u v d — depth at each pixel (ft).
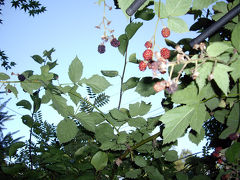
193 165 1.95
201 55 0.90
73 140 1.79
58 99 1.46
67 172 1.47
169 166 1.86
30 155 1.65
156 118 1.55
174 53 1.38
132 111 1.58
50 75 1.40
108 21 1.46
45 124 1.83
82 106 1.71
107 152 1.67
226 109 1.36
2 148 1.73
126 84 1.65
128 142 1.57
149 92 1.59
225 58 0.97
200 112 1.05
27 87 1.41
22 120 1.76
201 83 0.91
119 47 1.60
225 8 1.35
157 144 1.62
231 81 1.30
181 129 1.01
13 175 1.47
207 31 1.00
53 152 1.60
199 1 1.06
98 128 1.60
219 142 1.73
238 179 1.01
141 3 0.87
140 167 1.70
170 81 0.85
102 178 1.56
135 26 1.45
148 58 0.97
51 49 1.81
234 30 0.97
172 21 0.94
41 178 1.51
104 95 1.72
